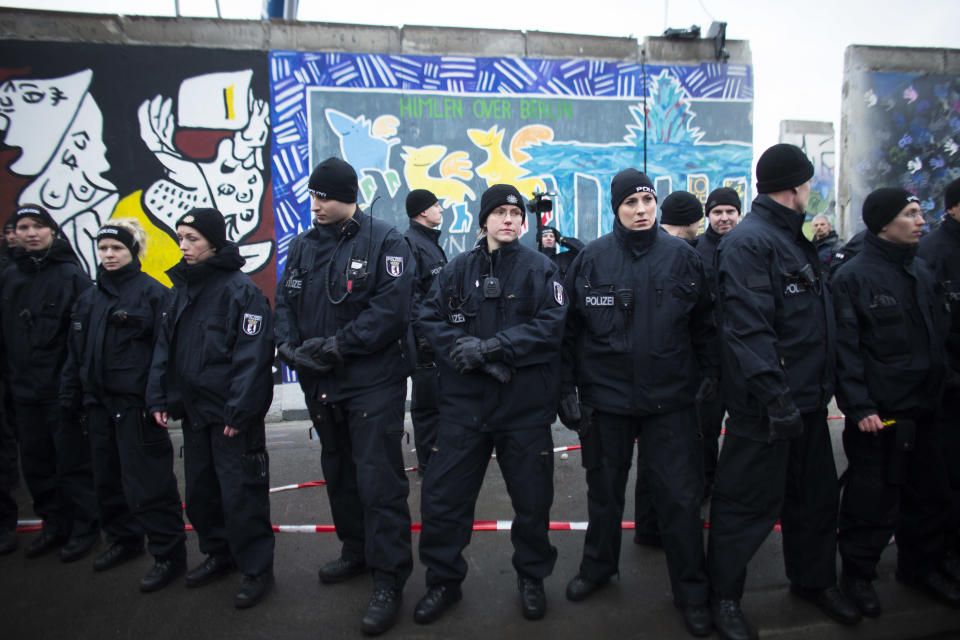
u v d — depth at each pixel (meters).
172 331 2.61
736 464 2.29
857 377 2.37
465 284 2.47
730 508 2.32
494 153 5.87
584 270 2.52
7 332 3.04
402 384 2.55
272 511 3.58
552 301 2.36
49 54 5.20
